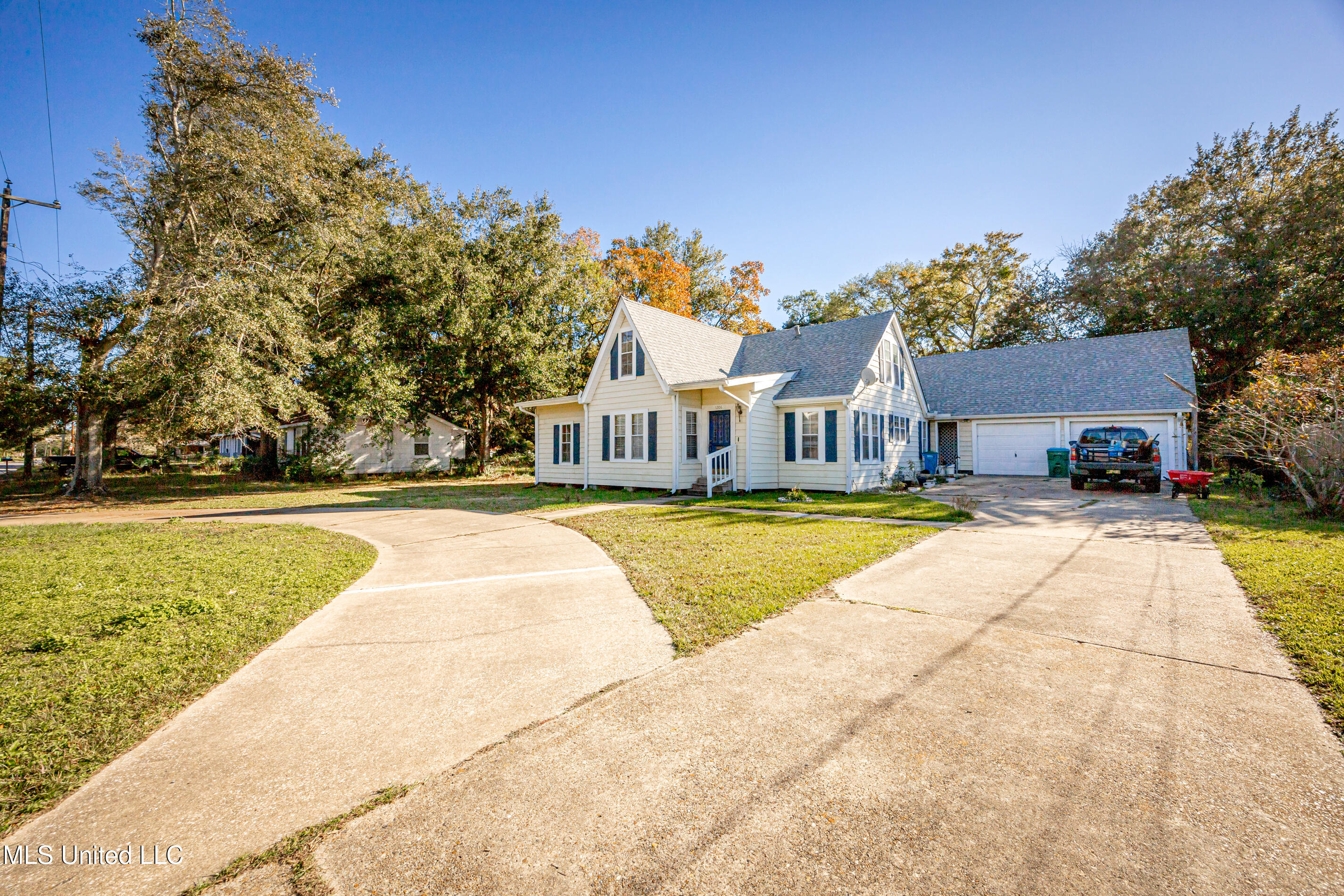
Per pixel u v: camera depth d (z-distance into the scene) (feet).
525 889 6.91
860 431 58.34
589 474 65.41
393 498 58.80
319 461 87.86
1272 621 15.53
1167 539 27.89
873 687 12.19
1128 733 10.11
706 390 60.18
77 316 64.03
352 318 83.66
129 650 14.87
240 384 60.90
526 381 91.81
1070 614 16.80
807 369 62.44
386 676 13.39
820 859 7.31
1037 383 79.77
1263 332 85.92
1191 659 13.23
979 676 12.60
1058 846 7.41
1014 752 9.60
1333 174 84.43
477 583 21.99
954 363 91.35
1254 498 42.34
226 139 64.95
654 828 7.98
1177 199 97.81
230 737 10.71
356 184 83.30
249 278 64.39
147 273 67.15
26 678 13.20
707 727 10.68
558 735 10.53
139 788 9.15
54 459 115.55
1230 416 42.98
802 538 29.58
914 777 8.98
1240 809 8.01
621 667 13.61
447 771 9.49
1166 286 94.12
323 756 10.00
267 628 16.71
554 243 95.25
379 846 7.75
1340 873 6.82
